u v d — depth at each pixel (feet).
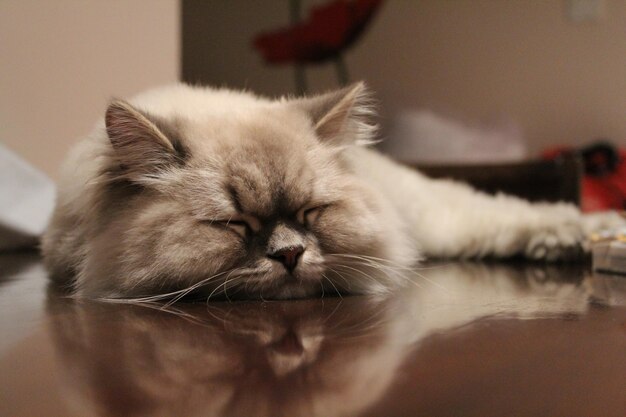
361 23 3.08
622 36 3.02
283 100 1.41
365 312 1.02
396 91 3.17
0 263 1.62
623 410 0.64
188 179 1.13
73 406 0.66
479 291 1.18
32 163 2.03
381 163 1.65
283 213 1.15
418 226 1.63
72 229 1.28
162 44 2.10
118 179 1.17
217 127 1.18
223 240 1.12
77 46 2.02
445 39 3.14
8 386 0.73
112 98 1.12
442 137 3.07
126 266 1.13
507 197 1.83
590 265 1.49
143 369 0.77
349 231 1.21
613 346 0.83
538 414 0.63
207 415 0.63
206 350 0.83
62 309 1.05
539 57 3.09
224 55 3.19
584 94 3.09
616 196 2.63
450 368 0.77
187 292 1.12
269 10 3.18
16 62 1.97
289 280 1.14
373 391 0.70
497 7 3.09
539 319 0.95
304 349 0.83
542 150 3.12
